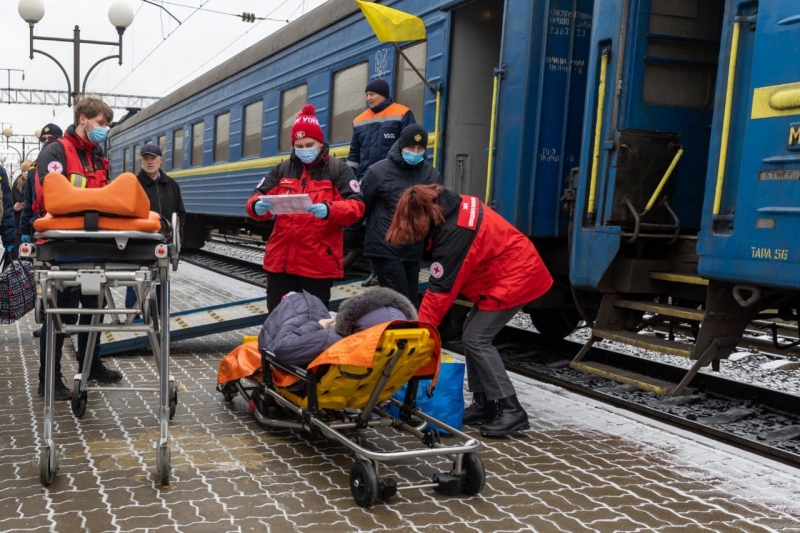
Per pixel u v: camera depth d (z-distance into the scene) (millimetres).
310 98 10367
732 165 4871
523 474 3824
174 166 17891
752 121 4660
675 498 3553
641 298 6090
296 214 4902
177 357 6336
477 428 4629
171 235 3701
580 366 5621
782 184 4453
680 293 5902
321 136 4855
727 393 5969
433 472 3822
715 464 4039
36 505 3234
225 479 3602
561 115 6645
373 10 6895
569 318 7578
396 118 6691
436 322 4270
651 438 4453
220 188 14180
